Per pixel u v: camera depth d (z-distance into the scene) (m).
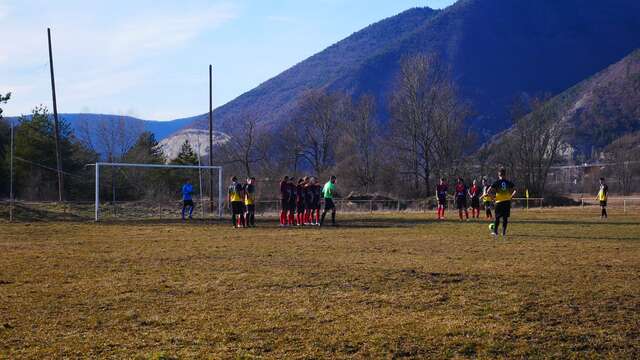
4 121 51.44
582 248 16.80
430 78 61.62
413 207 47.34
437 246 17.47
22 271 12.97
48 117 51.94
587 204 52.75
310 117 75.00
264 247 17.34
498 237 20.38
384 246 17.50
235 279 11.79
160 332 8.16
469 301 9.80
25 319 8.86
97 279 11.94
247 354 7.25
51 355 7.27
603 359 7.12
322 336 7.94
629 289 10.61
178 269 13.12
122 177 50.03
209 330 8.25
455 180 59.78
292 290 10.72
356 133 67.81
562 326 8.35
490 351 7.38
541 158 61.22
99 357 7.19
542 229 23.91
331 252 16.02
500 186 20.62
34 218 31.20
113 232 23.56
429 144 60.94
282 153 74.06
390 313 9.08
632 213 37.50
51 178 48.75
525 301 9.74
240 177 68.00
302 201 27.80
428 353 7.32
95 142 63.16
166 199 47.34
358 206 46.69
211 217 35.31
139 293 10.56
